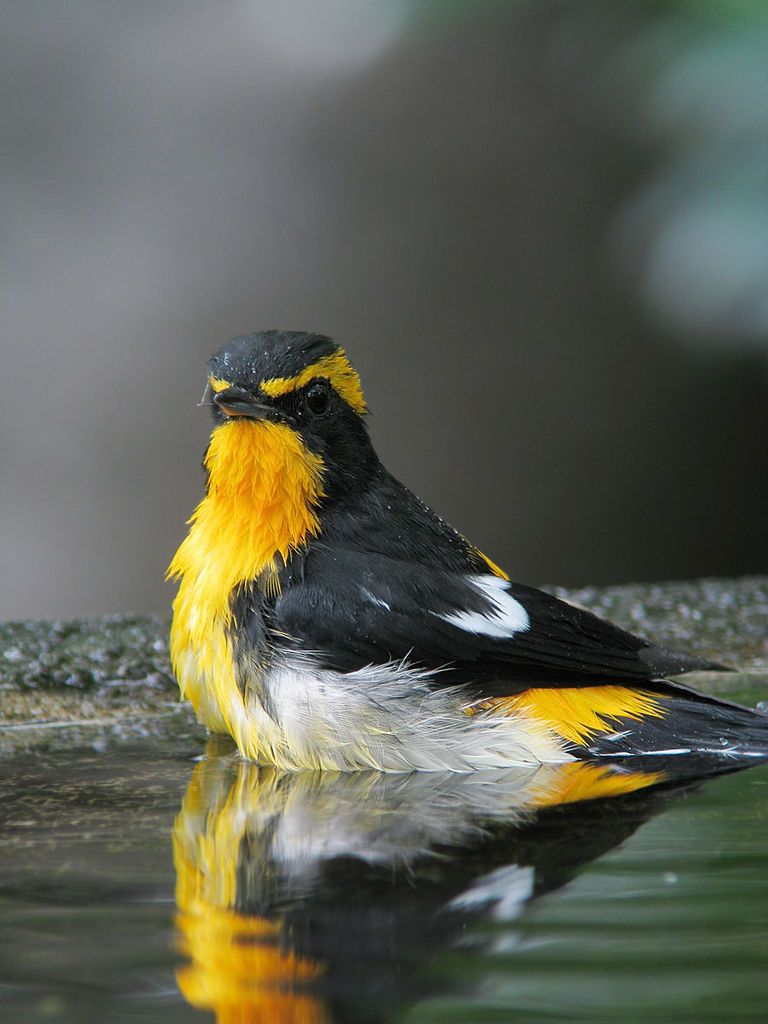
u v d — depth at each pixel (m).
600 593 10.95
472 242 20.33
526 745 6.90
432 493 20.56
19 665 8.80
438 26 16.53
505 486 20.69
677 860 4.71
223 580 7.31
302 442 7.33
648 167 19.81
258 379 7.25
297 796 6.10
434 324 20.39
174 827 5.37
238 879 4.50
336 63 19.62
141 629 9.89
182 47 19.67
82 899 4.31
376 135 20.02
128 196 19.73
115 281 19.73
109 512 19.97
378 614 7.10
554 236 20.34
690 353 20.30
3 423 19.67
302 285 20.05
